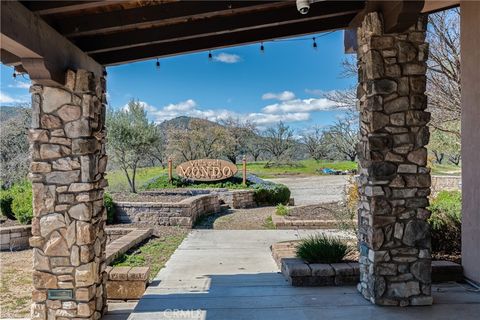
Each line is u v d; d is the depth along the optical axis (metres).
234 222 10.01
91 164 3.71
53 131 3.68
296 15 3.90
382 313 3.62
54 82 3.44
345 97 10.85
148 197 11.75
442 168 14.55
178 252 6.71
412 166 3.83
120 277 4.63
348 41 4.55
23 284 5.62
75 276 3.67
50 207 3.68
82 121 3.67
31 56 3.13
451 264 4.73
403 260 3.82
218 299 4.12
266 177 24.27
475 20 4.47
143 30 3.95
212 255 6.50
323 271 4.58
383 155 3.81
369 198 3.91
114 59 4.41
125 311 4.25
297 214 10.05
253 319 3.54
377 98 3.80
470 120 4.59
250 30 4.44
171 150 20.27
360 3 3.94
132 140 14.62
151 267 5.70
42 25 3.15
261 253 6.66
